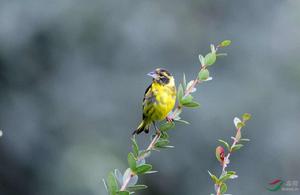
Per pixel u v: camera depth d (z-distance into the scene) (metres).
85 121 16.58
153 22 17.11
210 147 16.48
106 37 16.81
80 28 16.56
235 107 16.64
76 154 16.25
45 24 16.16
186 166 16.67
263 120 16.83
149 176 16.78
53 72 16.69
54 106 16.66
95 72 16.80
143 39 16.98
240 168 16.78
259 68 17.44
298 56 17.77
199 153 16.59
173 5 17.52
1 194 16.62
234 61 17.53
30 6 15.95
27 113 16.62
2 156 16.64
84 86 16.64
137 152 4.37
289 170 16.86
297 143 16.78
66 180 16.03
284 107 17.06
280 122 16.92
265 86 17.17
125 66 16.88
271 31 18.00
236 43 17.75
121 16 16.92
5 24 15.67
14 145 16.55
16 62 16.27
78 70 16.72
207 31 17.75
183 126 16.39
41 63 16.50
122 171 16.14
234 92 16.84
